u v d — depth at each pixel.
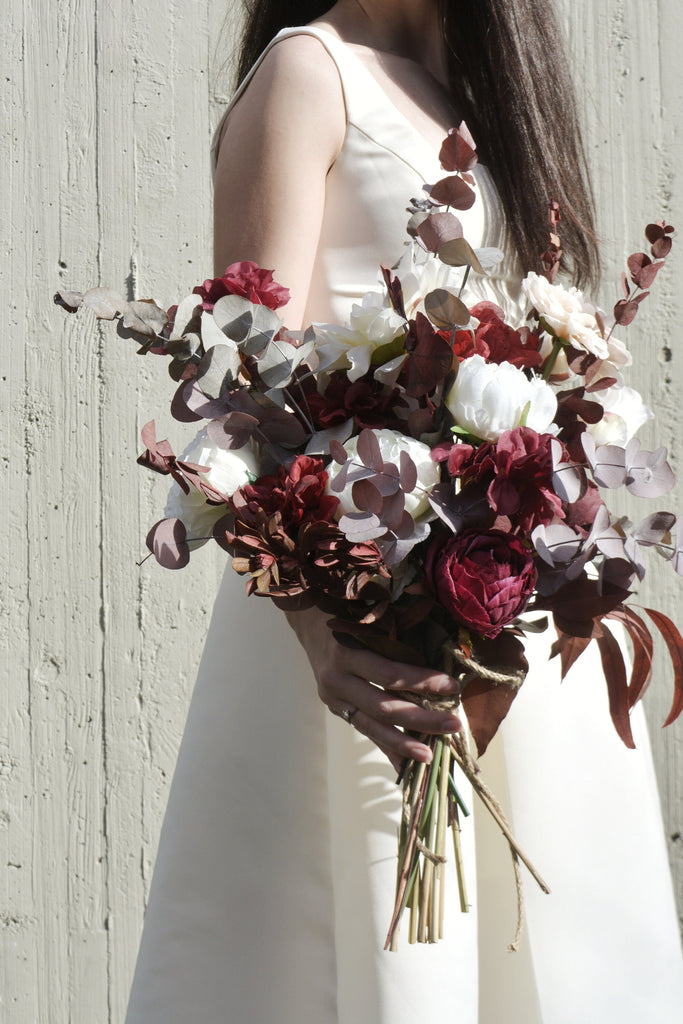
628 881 0.98
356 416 0.79
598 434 0.87
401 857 0.77
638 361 1.82
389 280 0.79
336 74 0.98
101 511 1.81
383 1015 0.81
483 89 1.14
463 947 0.84
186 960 0.96
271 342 0.77
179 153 1.82
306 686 0.96
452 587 0.71
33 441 1.82
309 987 0.93
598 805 0.99
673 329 1.82
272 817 0.95
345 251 0.98
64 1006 1.78
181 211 1.82
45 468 1.82
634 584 1.82
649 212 1.83
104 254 1.82
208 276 1.82
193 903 0.96
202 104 1.82
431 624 0.78
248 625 0.99
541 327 0.86
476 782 0.80
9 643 1.81
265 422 0.77
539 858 0.96
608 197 1.83
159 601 1.81
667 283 1.82
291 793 0.95
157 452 0.74
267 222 0.92
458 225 0.79
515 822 0.96
